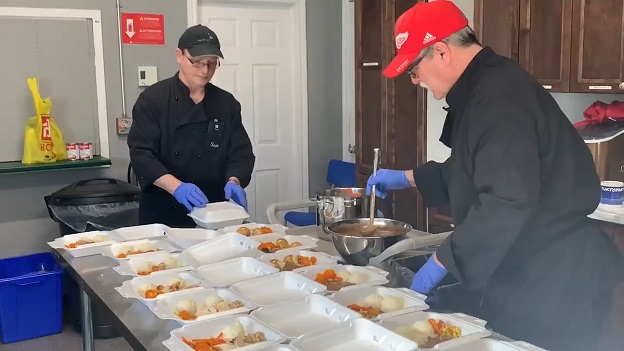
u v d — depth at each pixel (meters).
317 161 4.74
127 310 1.53
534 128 1.44
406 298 1.55
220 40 4.28
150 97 2.69
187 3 3.96
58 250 2.06
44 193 3.65
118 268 1.83
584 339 1.55
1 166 3.40
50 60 3.59
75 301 3.37
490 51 1.57
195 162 2.78
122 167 3.86
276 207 2.49
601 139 2.75
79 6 3.64
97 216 3.30
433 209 3.55
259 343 1.29
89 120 3.74
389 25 3.73
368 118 4.05
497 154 1.41
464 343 1.28
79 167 3.57
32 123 3.51
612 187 2.58
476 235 1.42
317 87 4.67
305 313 1.50
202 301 1.57
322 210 2.22
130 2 3.79
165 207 2.74
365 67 4.01
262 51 4.44
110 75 3.77
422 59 1.60
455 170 1.59
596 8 2.67
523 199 1.38
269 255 1.91
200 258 1.95
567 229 1.54
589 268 1.55
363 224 2.06
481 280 1.44
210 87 2.79
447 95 1.64
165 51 3.92
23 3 3.49
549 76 2.91
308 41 4.57
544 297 1.53
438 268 1.54
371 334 1.33
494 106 1.45
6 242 3.59
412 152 3.69
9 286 3.20
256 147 4.51
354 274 1.72
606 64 2.65
